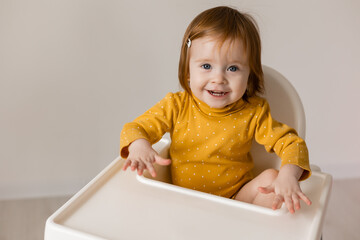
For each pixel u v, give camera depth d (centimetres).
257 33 85
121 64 155
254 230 65
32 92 156
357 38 163
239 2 151
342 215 162
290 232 65
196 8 150
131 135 79
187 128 90
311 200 74
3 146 164
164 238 62
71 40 149
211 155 89
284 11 155
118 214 67
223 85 82
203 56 81
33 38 148
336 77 169
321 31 160
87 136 167
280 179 73
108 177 77
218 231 64
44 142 165
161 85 160
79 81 156
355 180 186
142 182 76
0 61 150
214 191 91
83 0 144
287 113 95
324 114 176
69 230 63
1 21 144
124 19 149
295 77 167
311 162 186
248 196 88
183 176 91
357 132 181
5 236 148
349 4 157
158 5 148
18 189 170
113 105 162
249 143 92
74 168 172
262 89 93
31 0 142
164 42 154
